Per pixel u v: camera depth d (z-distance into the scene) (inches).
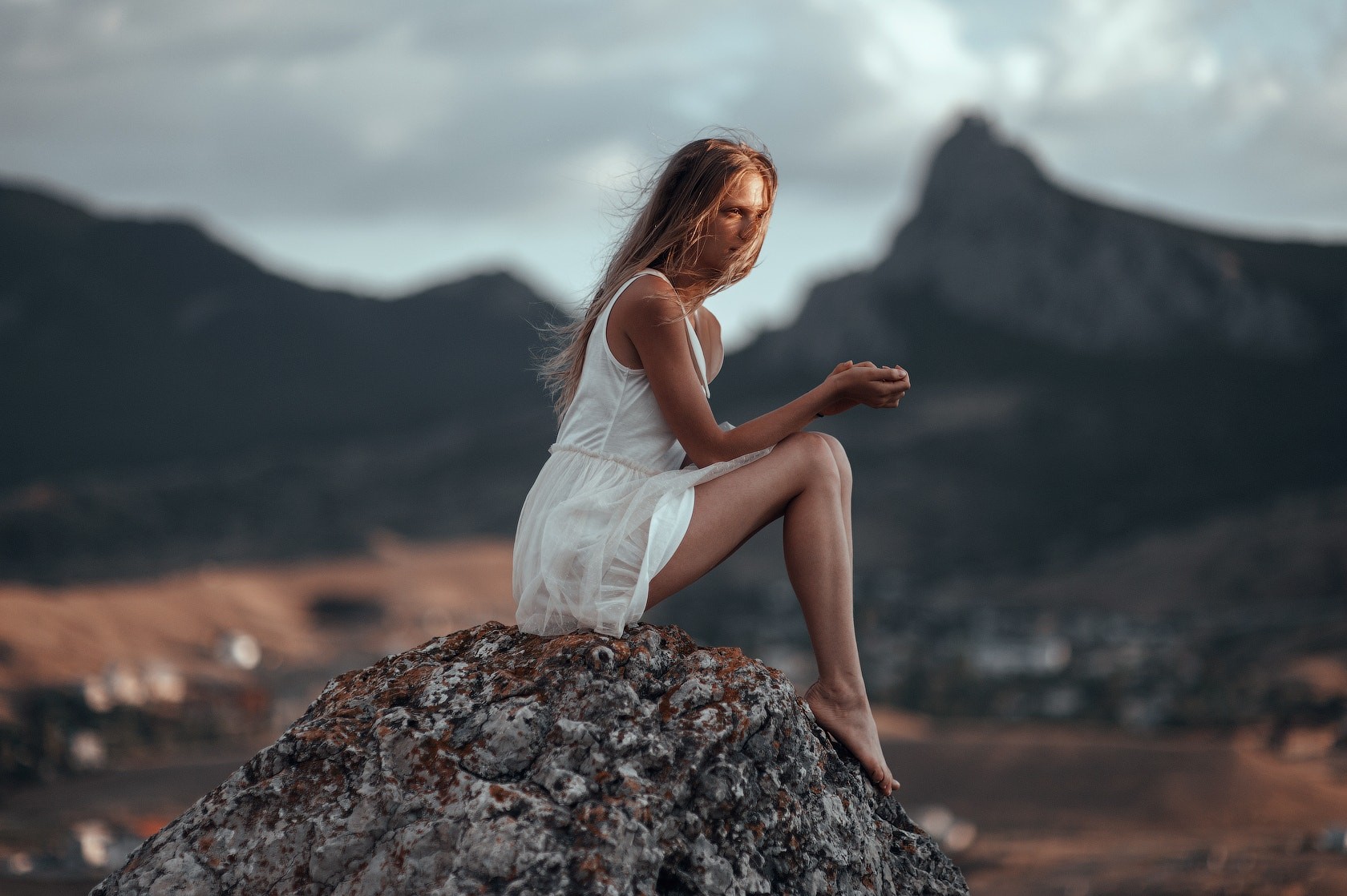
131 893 123.3
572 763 125.7
